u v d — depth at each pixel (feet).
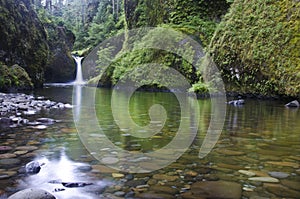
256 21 29.25
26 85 38.42
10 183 5.16
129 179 5.44
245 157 6.97
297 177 5.57
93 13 128.47
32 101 20.18
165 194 4.75
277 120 13.47
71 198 4.57
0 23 37.91
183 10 49.16
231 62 30.32
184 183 5.24
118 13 103.45
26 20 44.93
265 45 27.35
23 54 42.68
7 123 11.48
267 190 4.91
